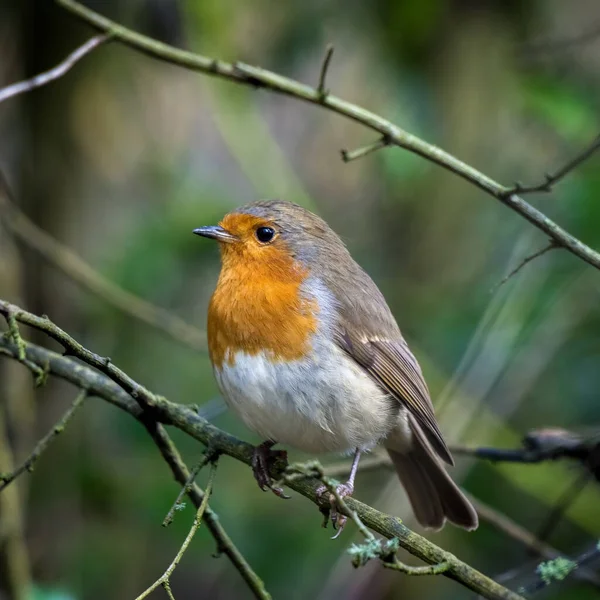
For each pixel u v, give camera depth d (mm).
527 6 11328
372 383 7383
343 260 7660
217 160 11727
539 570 6363
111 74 10562
